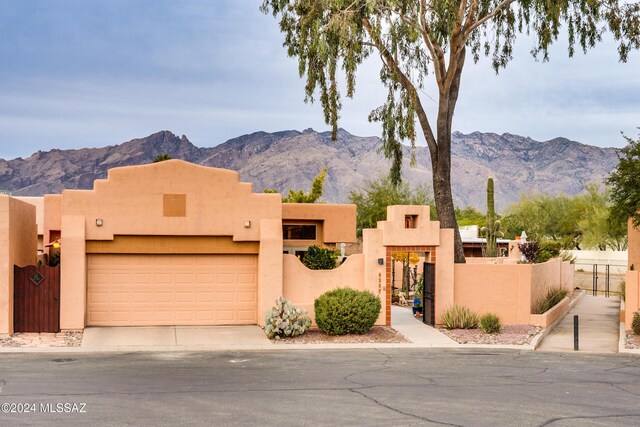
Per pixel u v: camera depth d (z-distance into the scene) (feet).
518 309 93.66
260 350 73.56
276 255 85.56
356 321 81.76
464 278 92.73
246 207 85.61
